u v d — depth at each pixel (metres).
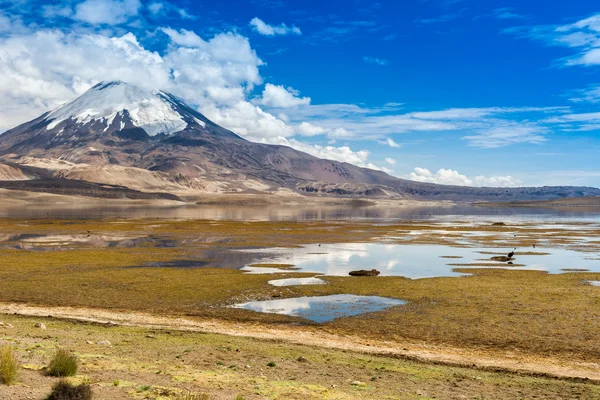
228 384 17.75
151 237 98.00
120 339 26.59
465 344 30.14
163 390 15.77
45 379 16.08
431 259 70.81
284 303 41.59
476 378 21.91
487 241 97.56
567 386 21.08
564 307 39.22
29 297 42.25
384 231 121.44
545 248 85.81
